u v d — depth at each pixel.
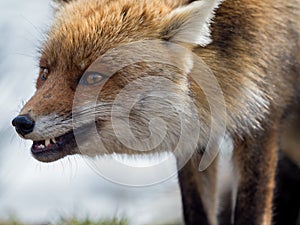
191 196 10.95
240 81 9.59
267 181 10.47
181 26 9.07
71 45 8.91
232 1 9.56
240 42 9.56
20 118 8.59
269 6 9.89
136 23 9.09
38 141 8.84
